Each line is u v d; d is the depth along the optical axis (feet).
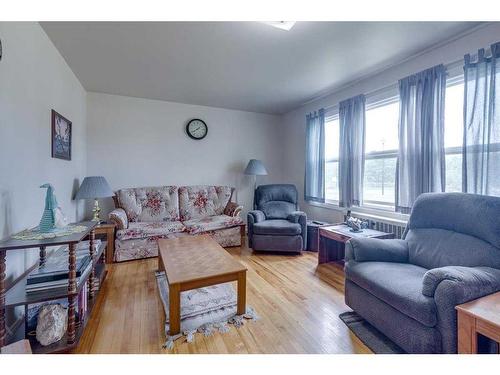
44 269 4.95
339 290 7.49
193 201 12.95
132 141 12.61
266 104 14.06
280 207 12.96
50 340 4.59
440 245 5.60
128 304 6.65
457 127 7.27
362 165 10.17
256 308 6.44
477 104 6.48
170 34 6.95
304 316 6.07
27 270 5.70
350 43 7.48
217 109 14.61
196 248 7.61
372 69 9.35
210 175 14.49
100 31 6.77
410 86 8.17
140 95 12.37
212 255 6.94
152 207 12.05
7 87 4.93
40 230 5.17
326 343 5.07
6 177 4.90
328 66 9.09
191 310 6.28
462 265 5.01
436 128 7.47
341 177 11.07
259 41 7.36
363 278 5.45
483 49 6.40
